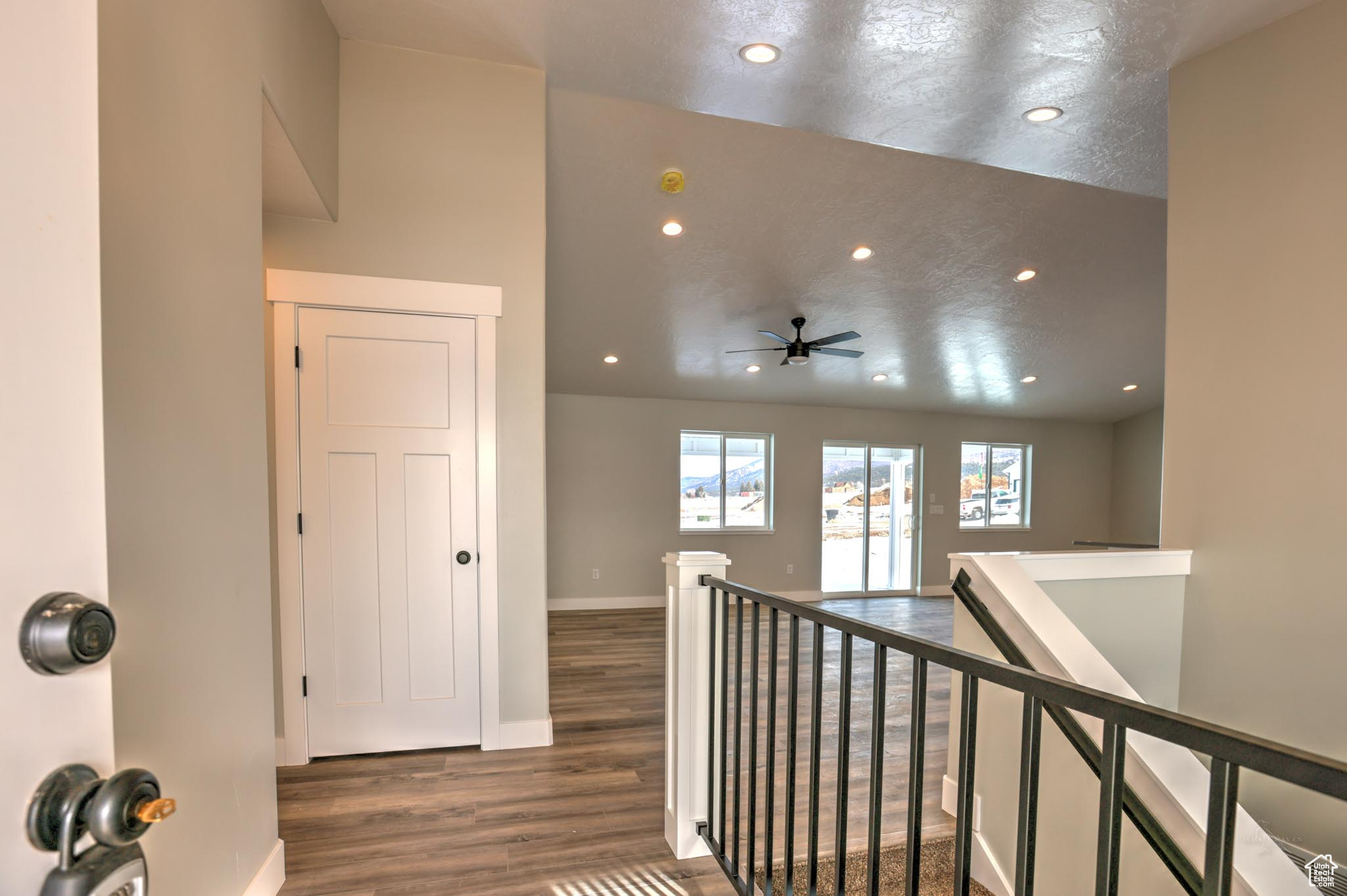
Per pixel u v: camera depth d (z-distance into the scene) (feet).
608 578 23.21
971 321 18.17
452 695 9.01
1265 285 6.99
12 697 1.47
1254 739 2.13
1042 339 19.57
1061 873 5.92
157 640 3.68
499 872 6.26
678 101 8.98
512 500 9.12
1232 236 7.28
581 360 19.89
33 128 1.56
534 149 9.10
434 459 8.88
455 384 8.93
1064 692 2.82
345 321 8.61
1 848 1.43
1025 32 7.16
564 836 6.90
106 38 3.19
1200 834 4.51
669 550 23.90
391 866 6.33
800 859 6.75
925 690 3.67
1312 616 6.61
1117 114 8.79
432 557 8.89
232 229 4.77
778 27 7.26
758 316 17.25
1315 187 6.60
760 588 25.08
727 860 6.20
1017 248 14.47
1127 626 7.52
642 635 17.99
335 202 8.32
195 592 4.14
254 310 5.16
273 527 8.45
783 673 14.38
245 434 4.95
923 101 8.56
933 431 27.66
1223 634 7.38
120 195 3.31
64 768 1.56
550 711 11.09
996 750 6.84
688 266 14.74
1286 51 6.80
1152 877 5.18
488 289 8.93
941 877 6.65
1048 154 9.93
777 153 11.34
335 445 8.61
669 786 6.84
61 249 1.60
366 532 8.71
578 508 22.97
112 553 3.25
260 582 5.22
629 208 12.65
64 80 1.61
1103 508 29.99
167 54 3.82
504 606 9.12
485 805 7.52
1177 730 2.37
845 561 26.89
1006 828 6.67
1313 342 6.61
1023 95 8.41
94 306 1.66
